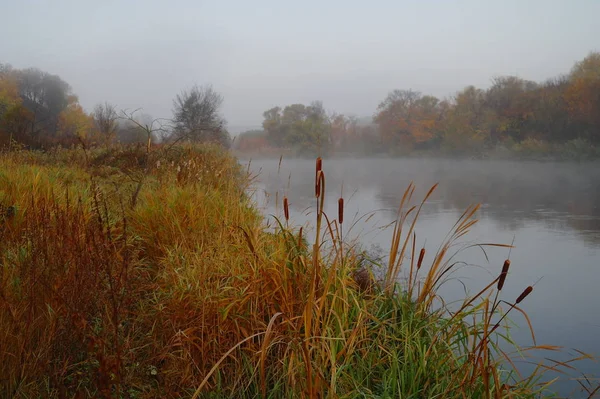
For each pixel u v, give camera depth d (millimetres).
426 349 3119
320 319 3156
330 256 3973
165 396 2682
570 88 57625
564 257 11570
